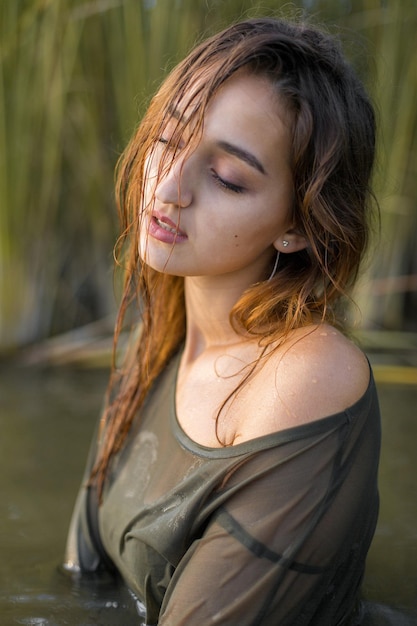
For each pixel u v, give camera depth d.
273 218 0.98
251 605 0.91
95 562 1.22
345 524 0.93
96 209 2.58
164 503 1.01
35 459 1.67
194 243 0.98
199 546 0.93
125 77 2.40
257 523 0.91
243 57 0.94
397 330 2.53
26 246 2.52
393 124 2.42
